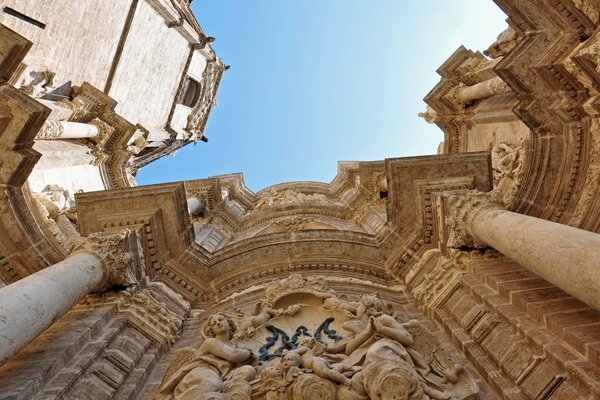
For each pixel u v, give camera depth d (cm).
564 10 1034
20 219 979
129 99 2367
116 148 1894
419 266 1089
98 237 976
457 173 1179
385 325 746
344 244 1229
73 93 1792
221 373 713
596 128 998
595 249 641
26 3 1506
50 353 741
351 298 1009
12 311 661
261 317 875
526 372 659
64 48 1744
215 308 1087
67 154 1588
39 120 970
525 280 837
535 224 791
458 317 862
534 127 1112
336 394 639
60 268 837
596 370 594
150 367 843
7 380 670
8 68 980
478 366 746
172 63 2888
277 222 1998
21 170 973
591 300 623
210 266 1212
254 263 1221
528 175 1126
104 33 2023
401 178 1180
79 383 712
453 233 998
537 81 1081
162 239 1178
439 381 681
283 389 647
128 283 966
